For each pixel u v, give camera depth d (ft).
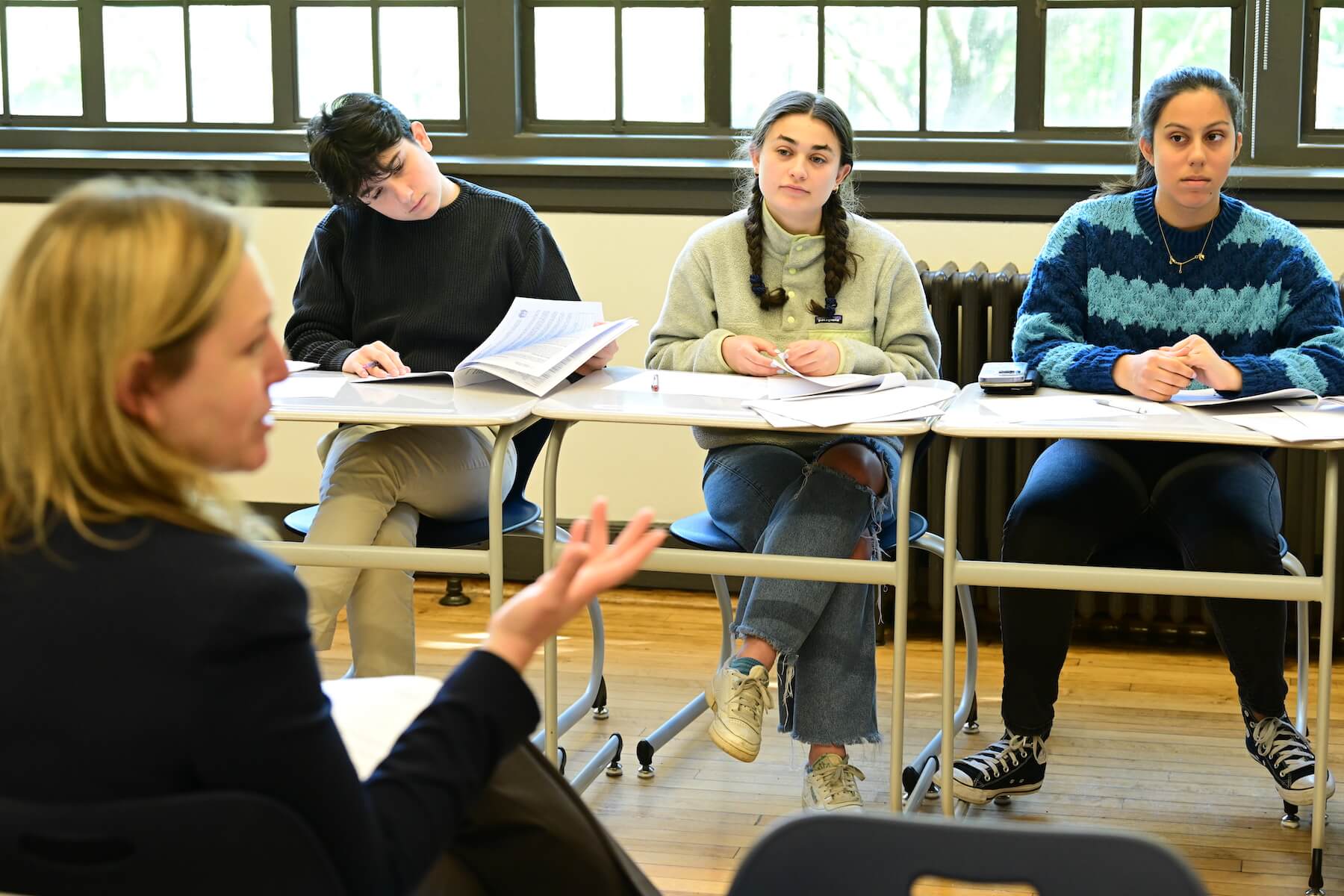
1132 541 7.32
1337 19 9.90
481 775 3.04
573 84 11.00
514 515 7.70
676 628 10.49
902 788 6.81
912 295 7.72
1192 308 7.42
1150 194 7.50
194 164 11.05
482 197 8.10
